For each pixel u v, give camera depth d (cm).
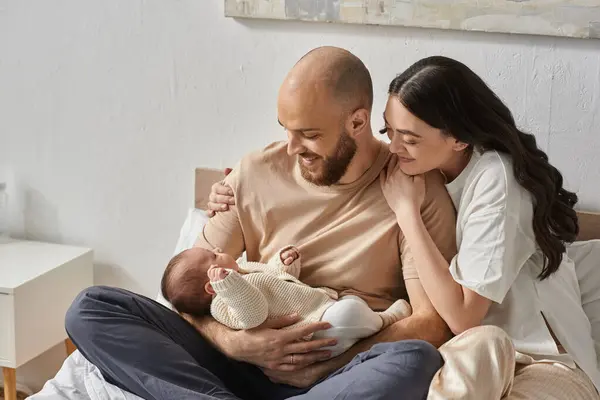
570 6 235
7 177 310
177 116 285
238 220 232
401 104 204
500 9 241
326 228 225
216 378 205
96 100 293
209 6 273
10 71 299
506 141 209
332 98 204
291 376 209
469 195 214
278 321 207
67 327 206
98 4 284
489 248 207
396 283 225
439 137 205
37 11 291
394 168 219
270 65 271
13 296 268
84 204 304
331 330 205
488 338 193
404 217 212
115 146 295
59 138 301
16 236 314
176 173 290
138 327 204
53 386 211
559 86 245
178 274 211
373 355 193
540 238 214
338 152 211
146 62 284
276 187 228
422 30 253
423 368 188
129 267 305
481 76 251
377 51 259
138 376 199
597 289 237
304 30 265
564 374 209
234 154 282
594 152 246
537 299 219
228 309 208
